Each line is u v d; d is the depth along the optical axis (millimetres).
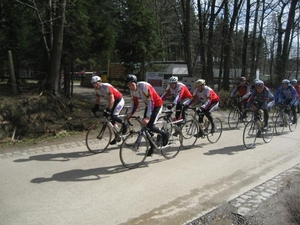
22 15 10594
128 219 3527
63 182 4559
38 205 3801
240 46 21516
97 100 6578
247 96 8969
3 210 3650
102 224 3396
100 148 6270
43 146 6473
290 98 9414
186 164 5668
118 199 4043
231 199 4152
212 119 7320
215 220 3574
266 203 4031
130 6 16484
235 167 5602
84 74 22953
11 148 6246
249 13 19484
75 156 5863
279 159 6227
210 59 17969
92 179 4719
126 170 5191
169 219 3561
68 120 8047
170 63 21922
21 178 4676
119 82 20750
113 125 6285
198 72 21625
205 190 4453
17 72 10820
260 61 28500
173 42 27141
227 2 16703
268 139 7926
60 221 3428
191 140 7047
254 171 5398
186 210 3799
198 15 16766
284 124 9195
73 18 10281
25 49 10641
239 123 10289
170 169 5344
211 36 17578
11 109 7031
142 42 17109
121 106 6406
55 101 8320
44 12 9945
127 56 18297
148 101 5316
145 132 5480
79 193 4188
